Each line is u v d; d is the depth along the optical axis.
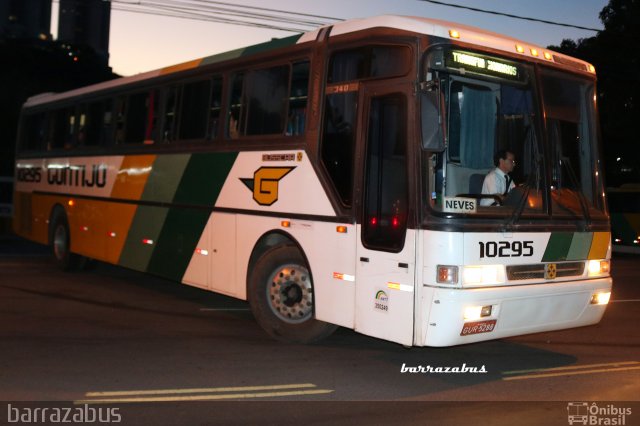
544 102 7.48
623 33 28.72
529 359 8.02
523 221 7.01
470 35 7.02
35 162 15.48
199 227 9.85
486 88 7.09
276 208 8.46
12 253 18.23
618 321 10.55
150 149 11.14
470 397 6.45
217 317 10.02
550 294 7.14
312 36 8.24
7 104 50.25
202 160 9.88
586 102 7.95
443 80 6.78
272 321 8.53
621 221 26.14
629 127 30.09
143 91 11.51
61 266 14.22
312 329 8.19
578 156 7.76
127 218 11.69
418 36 6.84
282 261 8.43
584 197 7.63
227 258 9.27
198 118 10.10
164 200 10.68
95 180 12.80
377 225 7.14
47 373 6.89
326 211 7.76
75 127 13.77
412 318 6.72
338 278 7.57
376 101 7.29
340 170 7.64
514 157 7.23
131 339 8.48
